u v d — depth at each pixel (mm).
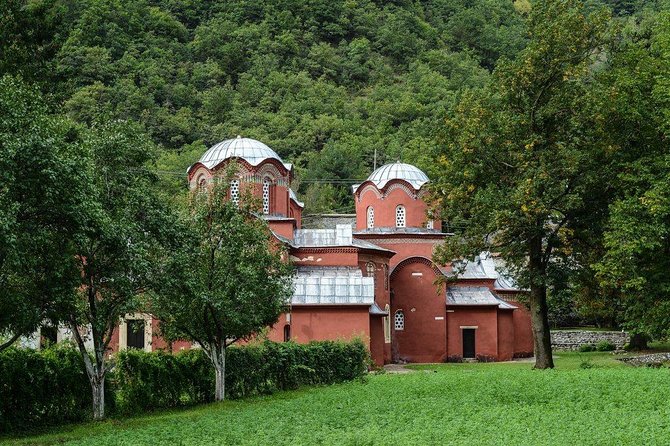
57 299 25750
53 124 26406
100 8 134000
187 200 36938
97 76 120188
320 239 59406
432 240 65812
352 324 53969
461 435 22688
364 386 39125
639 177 42562
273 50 148500
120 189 30844
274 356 41750
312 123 122938
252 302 36312
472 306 65312
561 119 46188
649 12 139750
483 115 46406
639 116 43938
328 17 162125
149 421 30328
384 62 154875
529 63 45344
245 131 118875
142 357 34969
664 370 39219
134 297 30328
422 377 42250
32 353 30625
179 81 132375
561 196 44844
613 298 49562
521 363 61375
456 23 164500
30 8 44000
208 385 37812
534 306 48281
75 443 24297
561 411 26891
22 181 24328
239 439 23906
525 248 48031
